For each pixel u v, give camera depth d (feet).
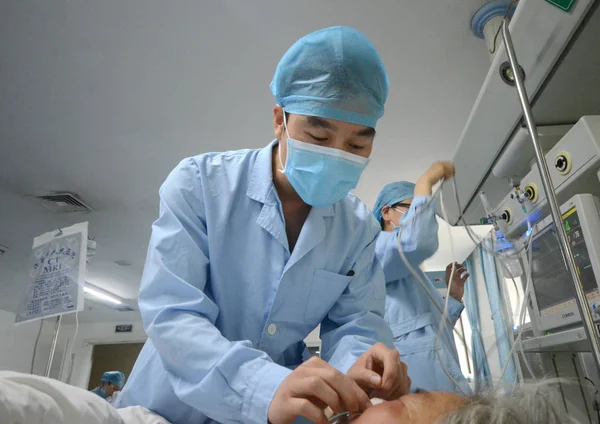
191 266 3.16
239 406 2.47
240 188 3.67
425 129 10.26
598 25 3.38
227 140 10.68
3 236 15.89
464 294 5.55
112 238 16.19
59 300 4.80
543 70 3.84
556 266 4.22
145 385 3.26
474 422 1.91
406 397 2.36
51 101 9.52
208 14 7.46
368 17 7.45
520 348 3.88
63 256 4.97
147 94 9.29
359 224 4.12
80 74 8.79
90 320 28.19
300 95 3.40
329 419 2.35
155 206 13.93
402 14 7.38
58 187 12.82
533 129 2.63
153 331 2.85
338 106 3.30
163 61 8.43
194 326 2.79
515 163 4.83
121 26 7.71
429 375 4.78
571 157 3.81
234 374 2.55
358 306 3.80
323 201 3.66
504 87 4.11
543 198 4.20
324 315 3.80
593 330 2.26
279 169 3.79
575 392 3.41
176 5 7.31
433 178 4.37
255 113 9.78
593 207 3.66
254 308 3.38
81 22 7.65
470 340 4.76
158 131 10.44
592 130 3.55
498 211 5.13
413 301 5.64
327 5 7.26
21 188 12.89
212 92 9.20
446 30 7.63
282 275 3.37
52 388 1.87
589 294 3.69
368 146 3.58
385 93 3.58
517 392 2.22
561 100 4.18
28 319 4.90
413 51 8.07
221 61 8.39
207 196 3.48
